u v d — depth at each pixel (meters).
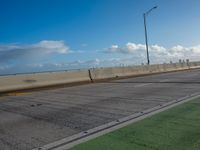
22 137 5.12
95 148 4.22
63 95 11.61
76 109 7.79
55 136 5.08
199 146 4.02
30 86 16.47
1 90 14.70
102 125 5.75
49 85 17.58
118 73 24.75
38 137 5.06
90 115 6.86
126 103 8.50
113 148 4.14
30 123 6.25
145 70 28.98
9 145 4.66
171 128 5.11
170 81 16.12
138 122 5.79
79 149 4.23
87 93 11.91
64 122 6.20
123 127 5.43
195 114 6.25
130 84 15.52
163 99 8.98
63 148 4.35
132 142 4.38
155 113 6.65
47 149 4.37
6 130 5.70
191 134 4.64
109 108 7.72
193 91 10.73
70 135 5.10
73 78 19.83
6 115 7.43
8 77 15.42
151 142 4.31
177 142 4.24
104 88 13.93
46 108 8.26
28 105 9.16
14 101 10.55
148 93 10.73
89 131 5.31
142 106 7.83
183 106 7.39
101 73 22.73
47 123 6.17
